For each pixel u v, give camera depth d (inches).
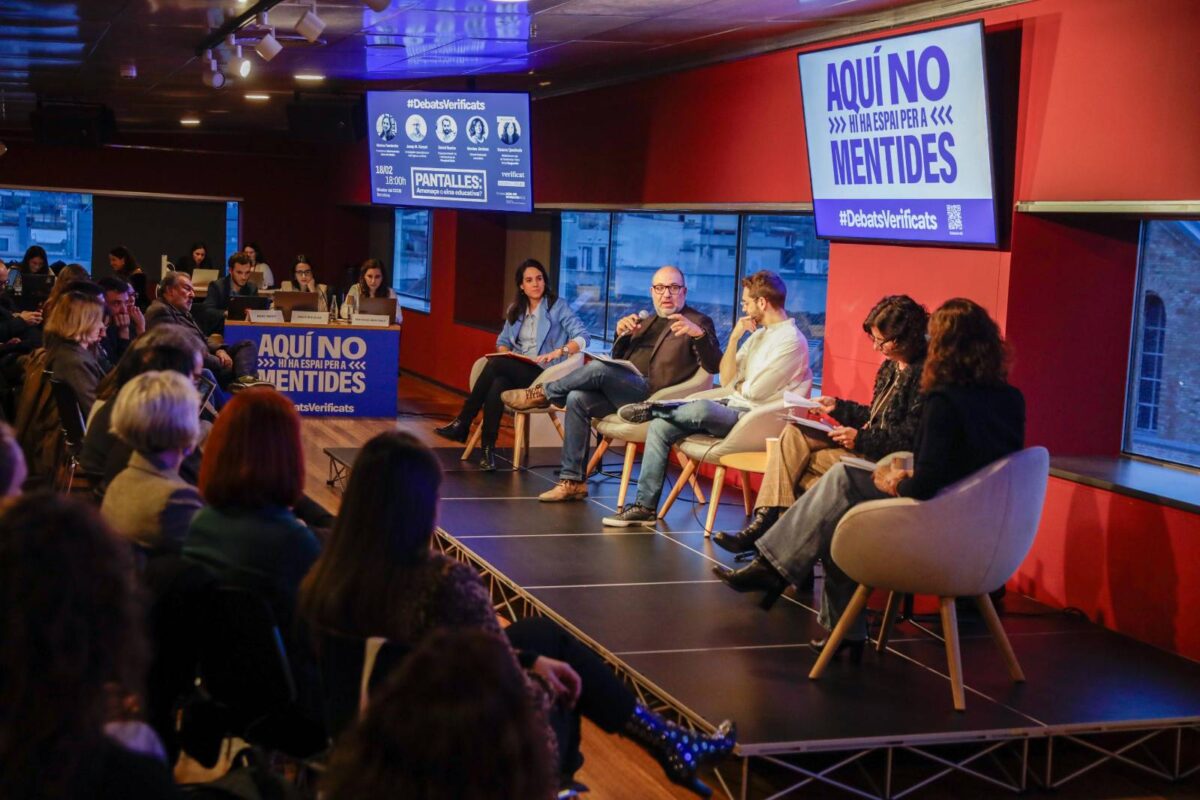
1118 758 147.3
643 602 182.2
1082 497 189.8
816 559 161.8
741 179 291.4
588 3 242.8
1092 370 210.2
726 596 187.6
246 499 109.9
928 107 212.2
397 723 47.8
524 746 48.4
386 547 91.4
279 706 105.3
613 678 119.9
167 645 103.3
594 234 399.5
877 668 158.7
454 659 49.2
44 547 50.7
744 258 316.5
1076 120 192.9
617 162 353.1
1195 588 169.6
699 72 308.8
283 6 262.5
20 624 49.4
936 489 143.5
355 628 90.8
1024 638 175.6
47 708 49.4
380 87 434.3
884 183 228.5
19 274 502.3
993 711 145.0
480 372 292.7
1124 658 168.4
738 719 137.5
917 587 145.6
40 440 223.5
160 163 639.1
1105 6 187.3
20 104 509.4
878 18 241.8
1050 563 196.2
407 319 546.6
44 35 310.7
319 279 666.2
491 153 381.1
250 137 646.5
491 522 230.8
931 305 225.5
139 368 173.0
